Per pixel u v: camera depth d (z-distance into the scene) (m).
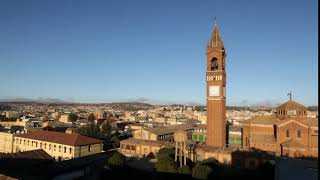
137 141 111.94
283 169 56.31
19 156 84.25
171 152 91.88
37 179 67.19
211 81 105.62
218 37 106.12
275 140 100.25
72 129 153.62
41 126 179.88
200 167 72.62
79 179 75.69
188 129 152.50
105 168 81.88
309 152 89.31
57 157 107.50
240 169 84.19
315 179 49.12
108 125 159.00
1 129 152.12
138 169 82.88
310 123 92.00
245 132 111.25
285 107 104.44
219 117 103.81
